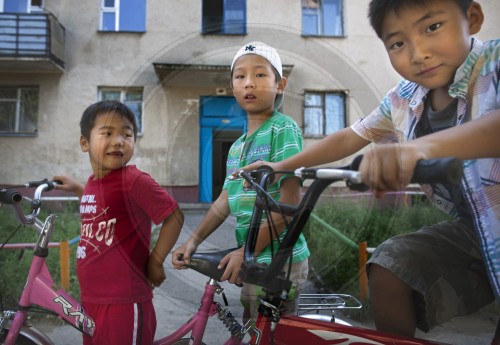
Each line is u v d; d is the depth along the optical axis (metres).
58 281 2.40
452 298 1.15
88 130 1.28
